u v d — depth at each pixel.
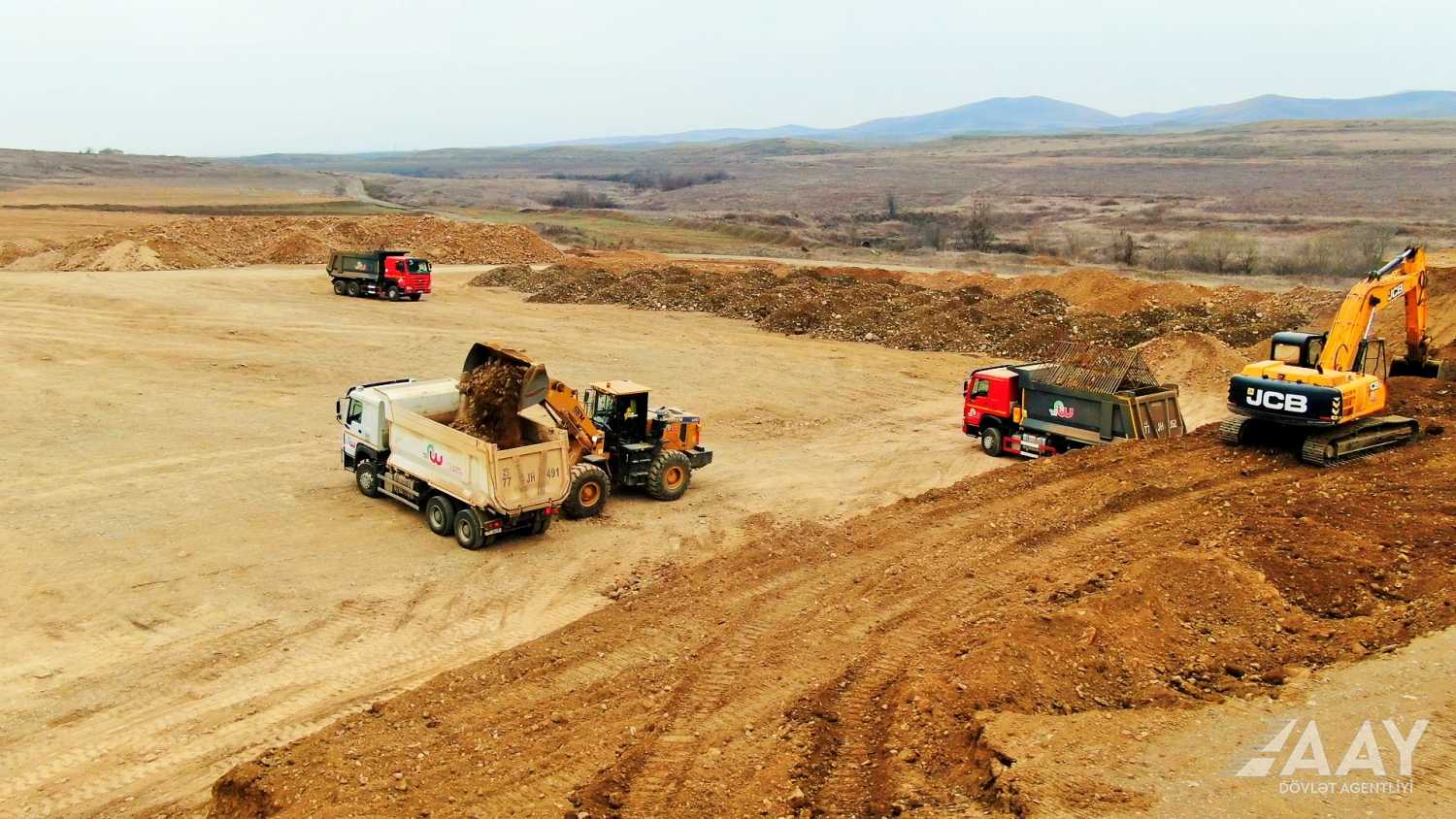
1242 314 36.59
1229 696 10.26
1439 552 13.52
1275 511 15.52
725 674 12.20
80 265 54.50
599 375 32.19
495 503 16.94
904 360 35.84
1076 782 8.57
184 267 57.47
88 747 11.36
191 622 14.50
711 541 18.12
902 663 12.03
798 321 41.34
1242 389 18.77
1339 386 17.83
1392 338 28.11
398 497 19.11
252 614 14.80
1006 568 15.03
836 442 25.50
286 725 11.91
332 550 17.30
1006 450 23.97
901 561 15.78
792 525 18.94
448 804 9.28
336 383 29.91
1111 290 43.34
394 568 16.66
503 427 18.59
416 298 47.91
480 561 17.05
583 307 47.53
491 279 55.16
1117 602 12.14
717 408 28.67
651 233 106.00
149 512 18.77
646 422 20.69
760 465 23.30
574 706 11.55
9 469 20.98
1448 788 8.23
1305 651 11.23
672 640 13.34
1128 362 23.67
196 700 12.45
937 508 18.41
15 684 12.64
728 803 9.20
